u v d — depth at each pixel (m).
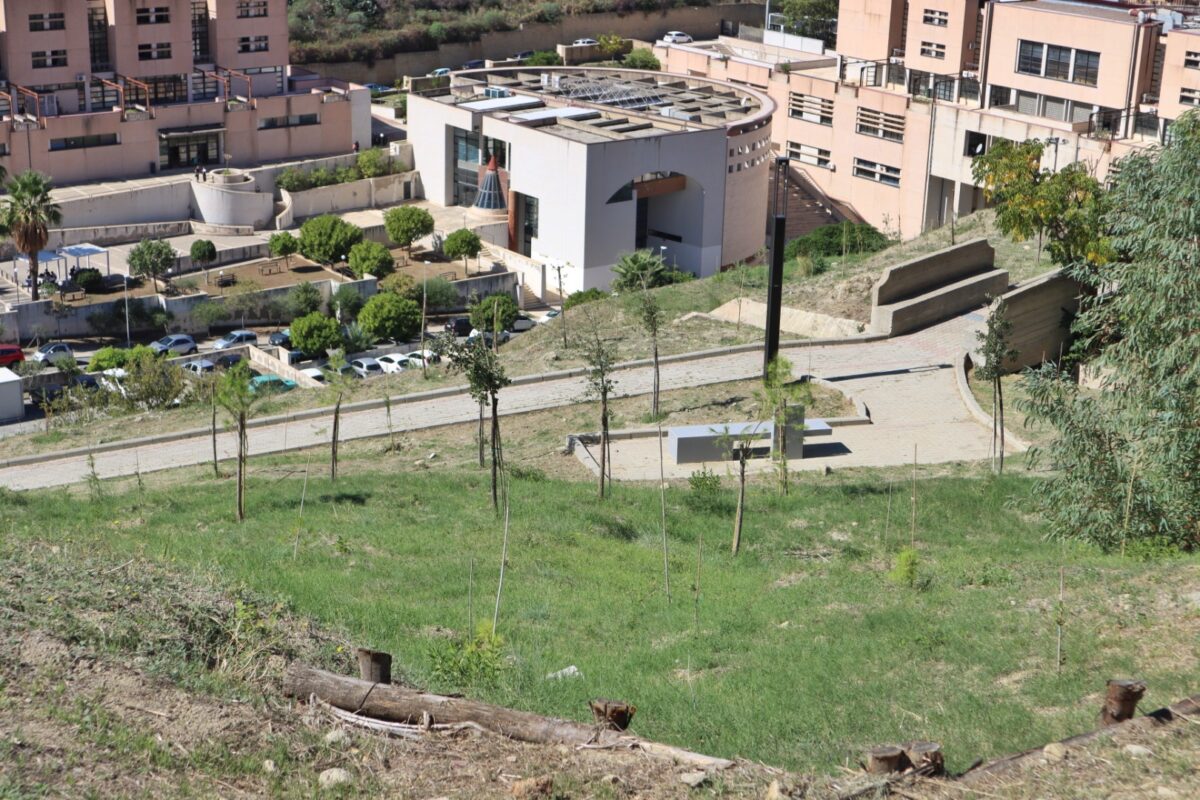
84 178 100.81
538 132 96.62
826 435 43.22
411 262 96.50
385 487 37.25
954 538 32.56
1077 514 29.59
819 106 102.06
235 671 15.36
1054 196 53.62
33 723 13.00
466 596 26.94
